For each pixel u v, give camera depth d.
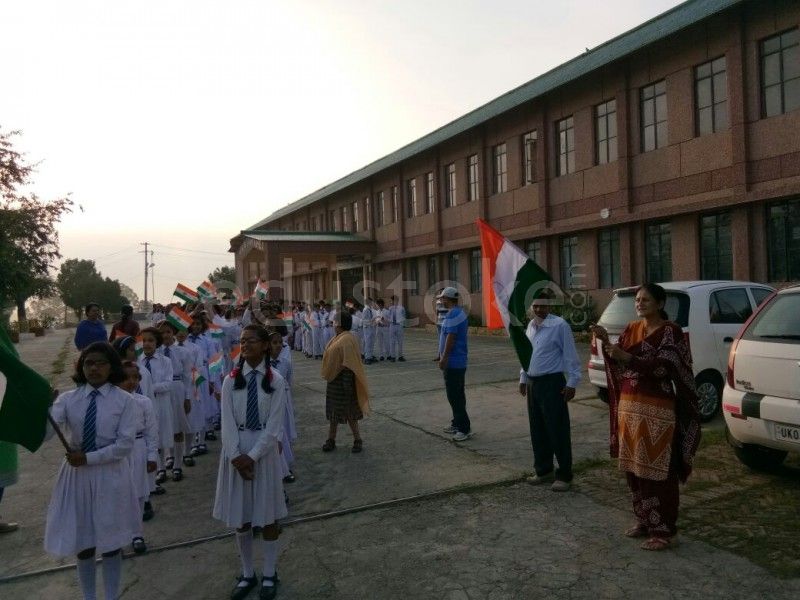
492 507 5.52
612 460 6.71
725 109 15.53
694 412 4.50
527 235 22.23
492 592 4.02
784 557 4.27
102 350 4.00
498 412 9.43
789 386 5.24
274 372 4.31
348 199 37.06
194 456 7.80
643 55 17.59
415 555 4.62
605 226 19.08
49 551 3.80
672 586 3.97
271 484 4.19
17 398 3.91
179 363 6.86
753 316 5.84
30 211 25.31
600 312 19.47
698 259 16.41
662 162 17.17
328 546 4.87
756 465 6.02
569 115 20.45
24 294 28.31
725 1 15.00
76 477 3.90
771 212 14.74
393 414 9.64
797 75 13.94
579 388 10.93
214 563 4.69
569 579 4.13
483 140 24.75
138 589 4.33
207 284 11.12
